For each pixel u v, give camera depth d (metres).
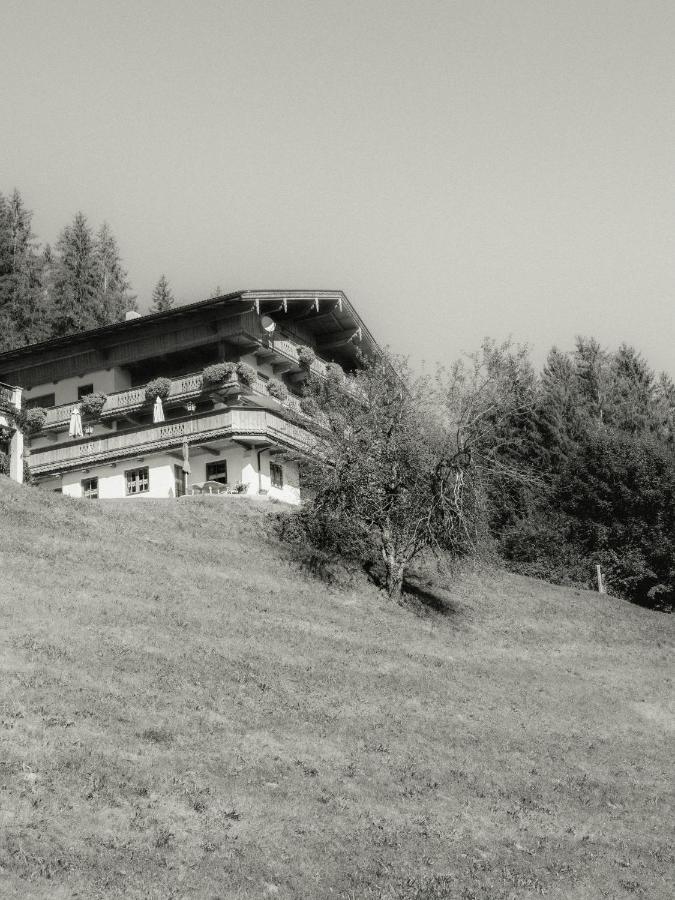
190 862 16.41
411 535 42.00
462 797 22.16
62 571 33.31
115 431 54.72
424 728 26.30
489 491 50.97
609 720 31.69
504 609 44.88
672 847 21.77
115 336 60.53
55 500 41.91
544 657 38.97
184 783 19.27
